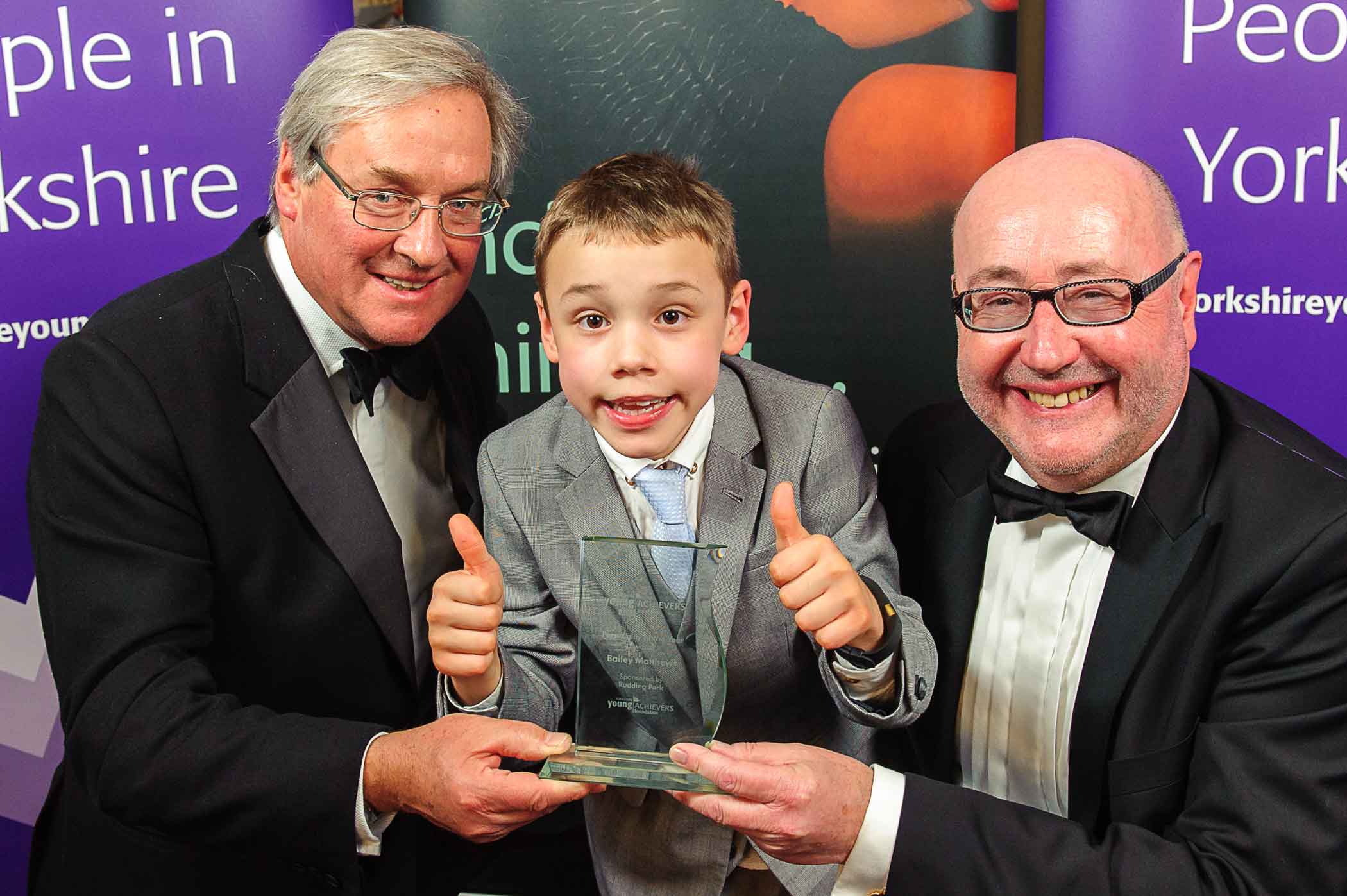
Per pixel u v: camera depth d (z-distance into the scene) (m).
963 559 1.58
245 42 2.07
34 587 2.18
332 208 1.42
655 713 1.31
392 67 1.39
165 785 1.32
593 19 2.14
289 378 1.53
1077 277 1.30
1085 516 1.42
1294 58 2.04
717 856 1.49
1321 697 1.28
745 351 2.26
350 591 1.55
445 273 1.50
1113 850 1.24
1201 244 2.12
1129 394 1.34
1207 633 1.34
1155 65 2.08
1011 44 2.14
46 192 2.08
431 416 1.75
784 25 2.14
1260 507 1.36
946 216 2.19
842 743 1.62
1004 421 1.41
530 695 1.45
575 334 1.39
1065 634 1.50
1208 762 1.29
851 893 1.30
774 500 1.25
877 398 2.26
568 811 2.22
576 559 1.53
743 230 2.22
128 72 2.07
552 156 2.20
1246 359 2.14
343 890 1.41
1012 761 1.56
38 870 1.74
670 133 2.18
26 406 2.13
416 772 1.26
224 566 1.49
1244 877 1.21
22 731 2.21
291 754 1.32
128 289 2.13
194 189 2.11
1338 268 2.08
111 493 1.43
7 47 2.04
